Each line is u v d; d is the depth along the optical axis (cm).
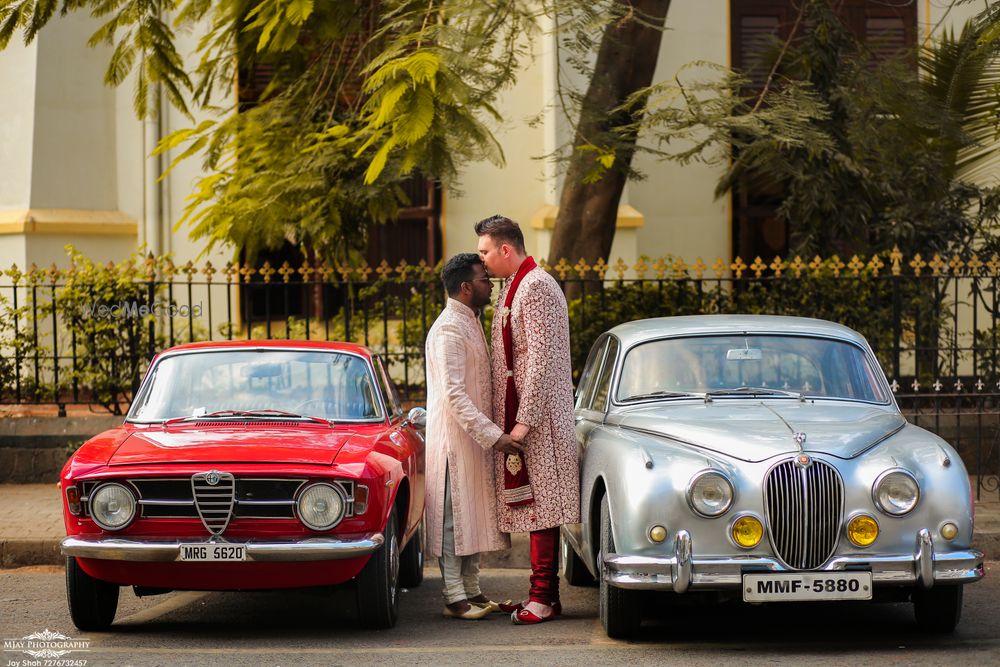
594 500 681
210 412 727
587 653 611
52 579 853
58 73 1543
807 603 750
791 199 1434
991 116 1150
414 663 588
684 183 1689
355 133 1055
